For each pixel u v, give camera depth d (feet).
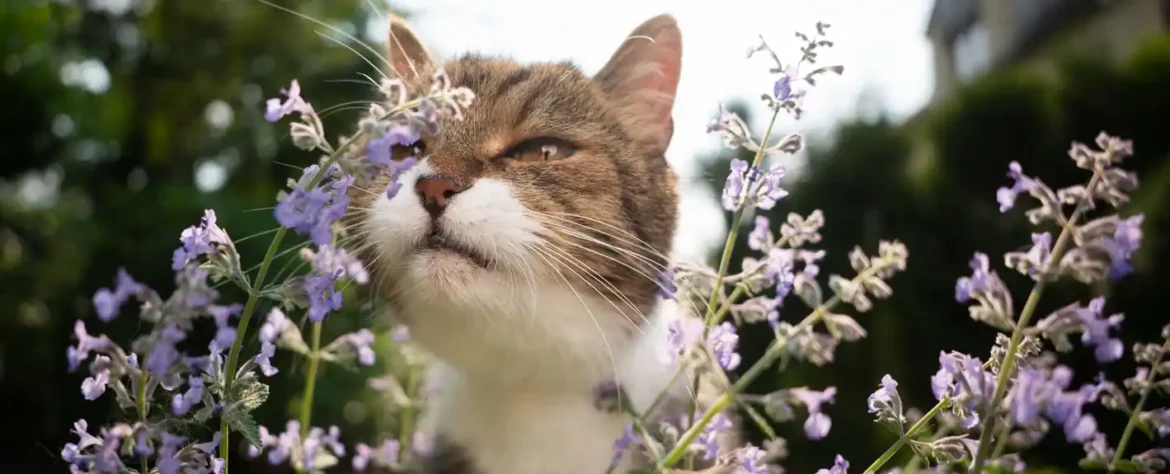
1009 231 2.86
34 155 4.70
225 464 0.75
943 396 0.79
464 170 1.15
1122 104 2.74
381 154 0.70
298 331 0.97
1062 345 0.71
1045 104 2.91
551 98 1.24
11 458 3.77
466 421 1.23
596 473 1.17
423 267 1.12
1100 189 0.72
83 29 5.19
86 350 0.68
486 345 1.16
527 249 1.13
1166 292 1.98
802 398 0.79
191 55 5.08
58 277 4.36
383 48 1.62
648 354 1.18
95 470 0.70
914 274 2.80
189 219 3.77
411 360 1.22
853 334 0.79
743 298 1.24
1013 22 5.62
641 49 1.32
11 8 4.48
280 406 2.11
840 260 3.21
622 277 1.18
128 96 5.20
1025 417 0.62
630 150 1.27
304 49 4.60
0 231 4.61
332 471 1.98
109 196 4.36
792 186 3.39
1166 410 0.81
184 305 0.65
